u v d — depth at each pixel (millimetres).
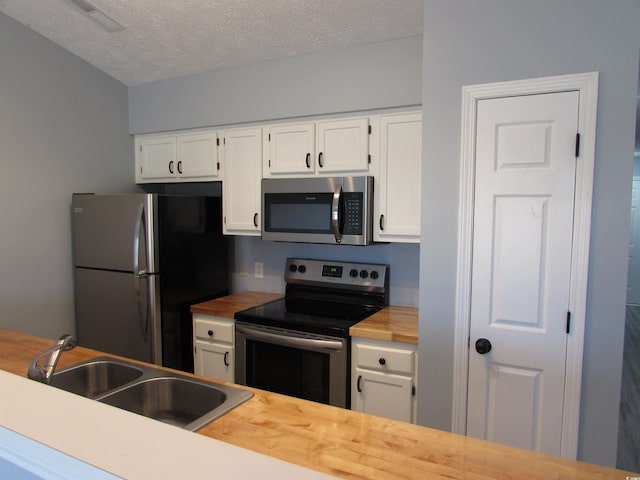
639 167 6418
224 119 2898
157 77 3080
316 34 2381
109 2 2244
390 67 2387
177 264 2744
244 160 2852
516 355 1740
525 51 1660
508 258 1733
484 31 1718
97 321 2816
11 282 2584
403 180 2383
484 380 1799
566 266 1646
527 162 1685
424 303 1882
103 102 3074
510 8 1674
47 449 646
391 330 2156
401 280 2729
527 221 1696
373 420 1186
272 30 2379
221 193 3266
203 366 2727
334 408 1262
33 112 2654
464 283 1801
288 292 3061
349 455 1002
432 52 1807
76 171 2918
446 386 1863
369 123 2457
